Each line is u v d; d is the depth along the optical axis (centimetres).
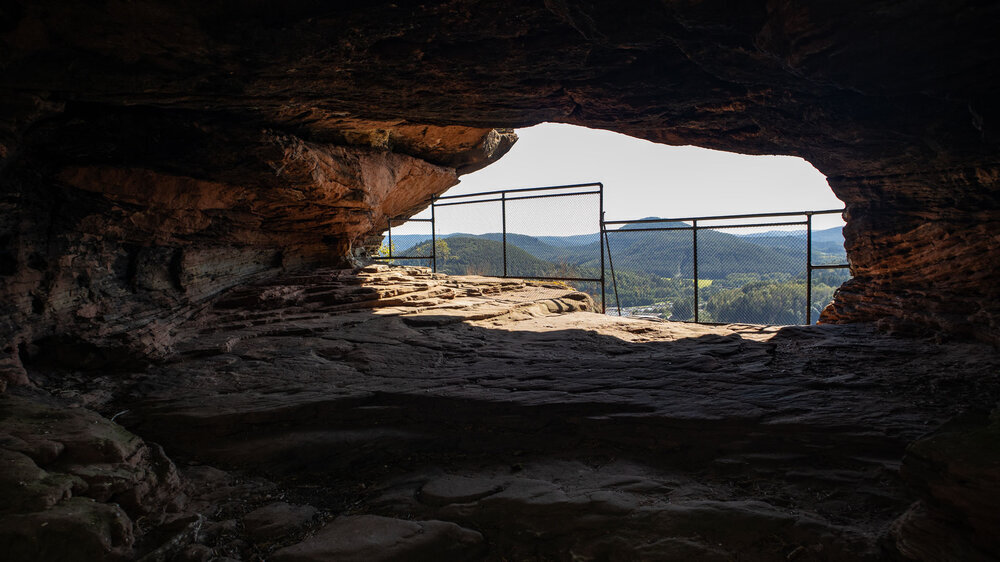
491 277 1381
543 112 733
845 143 676
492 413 505
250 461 459
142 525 346
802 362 612
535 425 493
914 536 281
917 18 366
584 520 346
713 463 416
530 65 569
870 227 807
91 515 304
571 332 835
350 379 598
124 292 744
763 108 650
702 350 689
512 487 393
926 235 738
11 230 568
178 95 579
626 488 386
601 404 495
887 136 617
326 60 533
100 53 475
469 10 468
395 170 1304
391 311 975
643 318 1020
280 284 1104
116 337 639
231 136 774
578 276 1284
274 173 891
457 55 540
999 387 486
